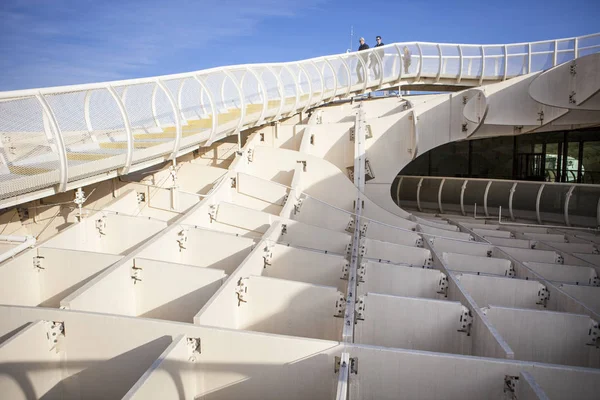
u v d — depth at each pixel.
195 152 18.22
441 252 13.30
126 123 10.73
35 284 9.51
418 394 6.22
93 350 7.00
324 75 22.53
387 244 12.33
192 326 6.60
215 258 10.81
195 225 11.57
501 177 28.69
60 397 7.18
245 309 8.62
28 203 11.57
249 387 6.55
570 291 10.88
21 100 8.51
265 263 10.30
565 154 26.28
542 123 19.86
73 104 9.70
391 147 20.33
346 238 12.35
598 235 17.08
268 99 18.41
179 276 8.77
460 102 20.86
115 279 8.44
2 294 8.81
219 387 6.63
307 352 6.31
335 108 24.95
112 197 13.63
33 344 6.75
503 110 19.89
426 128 20.86
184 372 6.43
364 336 8.25
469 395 6.11
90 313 6.93
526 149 27.81
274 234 11.71
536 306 10.35
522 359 8.27
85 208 11.98
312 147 20.11
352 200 16.70
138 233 11.37
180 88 13.52
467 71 26.59
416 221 18.34
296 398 6.45
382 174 20.44
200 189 15.34
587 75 16.86
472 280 10.48
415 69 26.30
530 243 15.56
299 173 16.17
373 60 25.05
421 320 8.12
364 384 6.29
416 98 25.61
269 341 6.40
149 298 8.98
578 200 18.42
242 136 20.16
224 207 12.83
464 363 6.06
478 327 7.62
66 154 9.11
